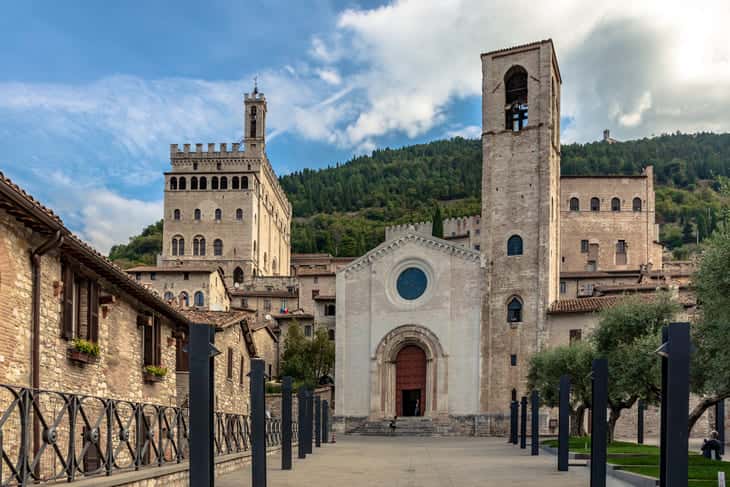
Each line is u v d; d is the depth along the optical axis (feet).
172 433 77.25
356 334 274.36
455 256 267.80
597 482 79.05
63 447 61.05
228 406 138.00
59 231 69.62
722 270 99.60
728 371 104.68
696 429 223.71
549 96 269.23
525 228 263.49
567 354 189.88
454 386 260.21
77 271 79.10
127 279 88.43
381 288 274.36
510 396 254.47
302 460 130.82
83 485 51.65
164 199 476.54
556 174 280.72
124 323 93.56
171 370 113.19
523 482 90.89
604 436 79.61
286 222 608.60
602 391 80.07
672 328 49.55
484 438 238.48
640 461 111.75
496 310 262.06
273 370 335.47
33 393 54.39
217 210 474.08
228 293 382.22
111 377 88.69
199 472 53.36
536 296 256.93
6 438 57.52
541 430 248.93
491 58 279.90
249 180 474.49
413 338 267.39
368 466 116.88
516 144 270.67
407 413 272.10
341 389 272.10
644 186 443.32
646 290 280.92
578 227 440.04
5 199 60.54
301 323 358.64
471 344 261.44
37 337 69.05
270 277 429.38
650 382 140.87
